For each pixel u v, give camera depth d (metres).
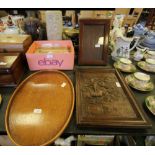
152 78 0.77
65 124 0.48
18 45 0.74
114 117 0.50
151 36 1.10
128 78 0.73
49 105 0.56
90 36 0.80
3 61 0.65
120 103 0.56
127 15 1.46
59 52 0.79
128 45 0.90
